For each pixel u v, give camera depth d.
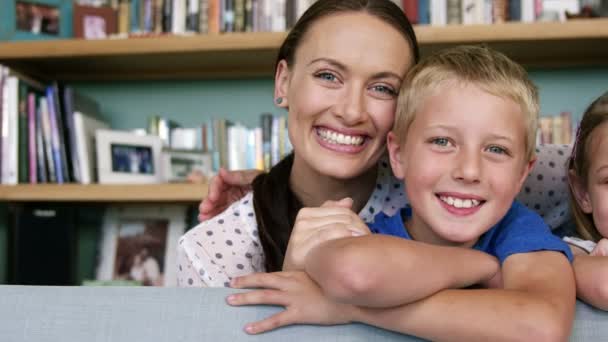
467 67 0.88
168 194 1.85
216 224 1.09
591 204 1.06
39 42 1.95
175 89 2.26
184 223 2.19
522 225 0.85
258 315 0.62
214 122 2.06
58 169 1.97
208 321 0.62
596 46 1.85
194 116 2.25
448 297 0.62
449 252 0.69
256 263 1.07
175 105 2.26
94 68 2.17
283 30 1.94
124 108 2.28
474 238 0.87
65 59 2.04
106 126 2.17
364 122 0.99
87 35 2.08
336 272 0.60
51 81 2.25
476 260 0.71
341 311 0.62
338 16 1.00
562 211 1.20
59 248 2.03
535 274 0.69
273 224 1.04
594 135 1.04
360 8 1.00
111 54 1.93
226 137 2.06
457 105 0.86
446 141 0.87
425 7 1.91
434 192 0.88
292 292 0.63
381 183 1.11
